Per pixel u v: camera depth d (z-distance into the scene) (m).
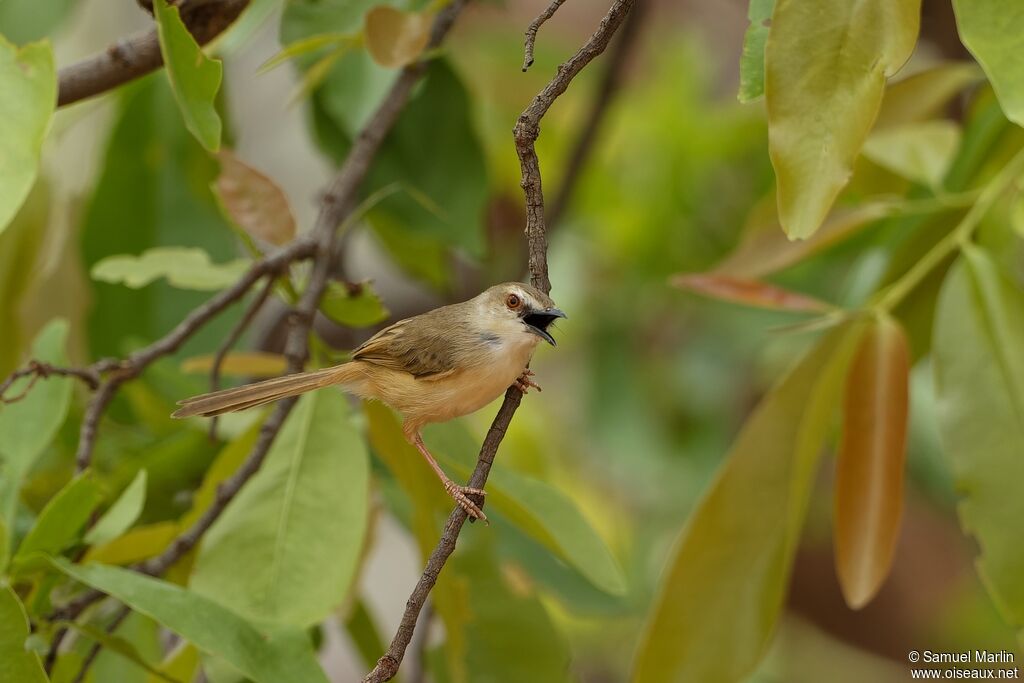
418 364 7.70
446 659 9.75
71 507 7.37
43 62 6.07
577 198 15.17
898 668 17.11
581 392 15.84
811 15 5.57
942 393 7.78
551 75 15.41
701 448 14.56
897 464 7.86
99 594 7.80
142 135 11.47
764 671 15.83
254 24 10.02
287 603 7.65
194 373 11.02
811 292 13.14
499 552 10.70
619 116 15.05
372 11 8.03
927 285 9.49
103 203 11.41
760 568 8.44
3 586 6.61
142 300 11.46
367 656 10.31
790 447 8.41
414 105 10.88
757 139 14.49
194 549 8.62
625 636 16.31
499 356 7.66
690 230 14.59
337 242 9.23
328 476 8.12
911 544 18.25
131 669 8.62
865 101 5.53
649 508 15.39
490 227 15.52
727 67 18.30
